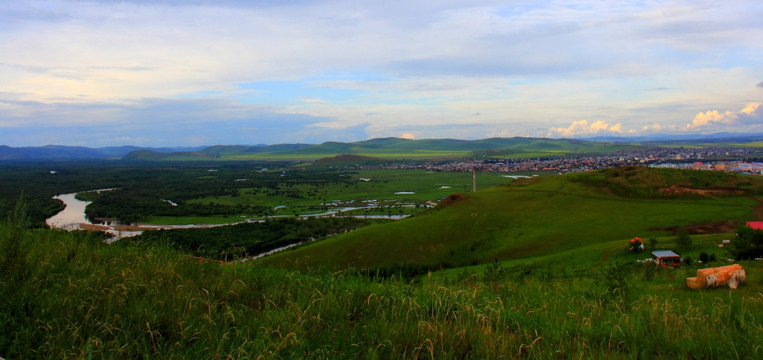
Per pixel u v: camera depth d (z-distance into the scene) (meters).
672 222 73.31
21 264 7.87
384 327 6.98
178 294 7.78
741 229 35.41
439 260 65.75
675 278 19.36
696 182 98.31
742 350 6.58
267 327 6.76
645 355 6.50
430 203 144.38
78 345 5.85
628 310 9.23
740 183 98.19
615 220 76.94
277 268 11.25
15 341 5.57
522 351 6.65
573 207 88.38
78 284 7.63
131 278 8.13
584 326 7.63
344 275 10.76
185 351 5.95
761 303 10.62
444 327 6.95
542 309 9.02
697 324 8.02
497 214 83.94
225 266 10.45
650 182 100.81
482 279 12.85
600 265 42.19
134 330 6.42
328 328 7.00
